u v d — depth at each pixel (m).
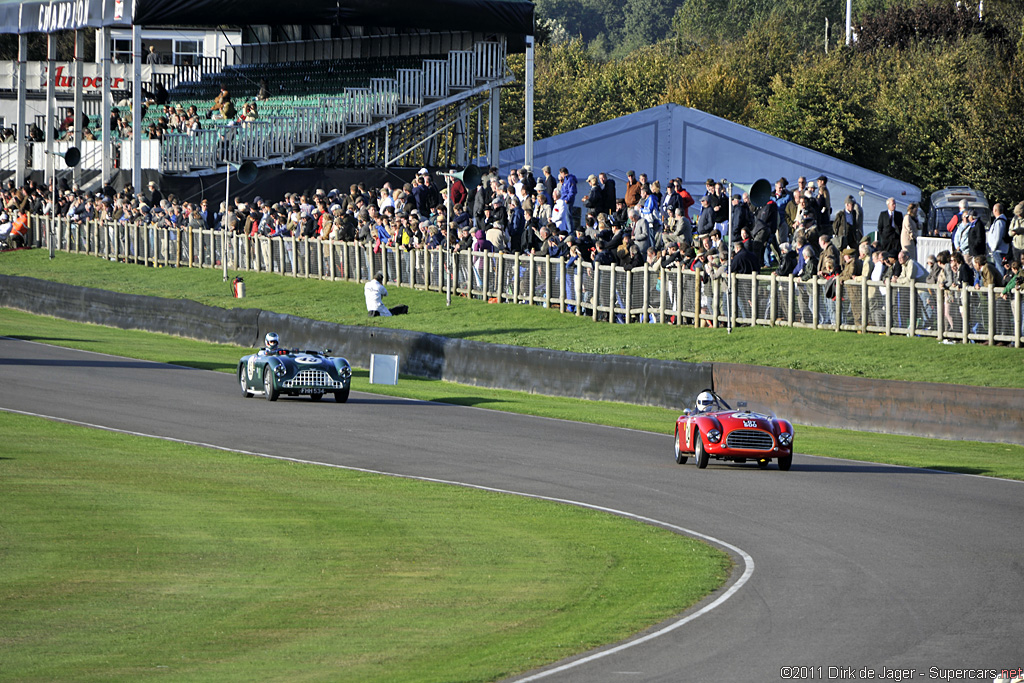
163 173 172.25
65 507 56.38
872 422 86.81
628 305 115.94
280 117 178.88
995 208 107.38
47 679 33.78
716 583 43.94
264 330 125.75
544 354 103.06
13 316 147.12
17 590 43.03
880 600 40.97
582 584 44.47
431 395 99.06
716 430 67.56
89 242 175.12
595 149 169.50
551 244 124.06
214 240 156.38
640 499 59.72
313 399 94.19
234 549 49.41
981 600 40.84
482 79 187.62
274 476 65.19
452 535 52.34
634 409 95.31
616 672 33.94
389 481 64.31
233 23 178.00
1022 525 53.66
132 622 39.47
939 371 90.25
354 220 144.75
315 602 41.97
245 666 35.00
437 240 135.50
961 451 77.94
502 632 38.50
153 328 137.62
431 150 194.38
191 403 89.75
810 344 100.06
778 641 36.47
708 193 117.88
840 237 112.06
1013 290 92.00
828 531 52.31
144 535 51.47
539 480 64.81
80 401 89.12
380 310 126.25
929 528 52.84
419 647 36.91
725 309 108.94
